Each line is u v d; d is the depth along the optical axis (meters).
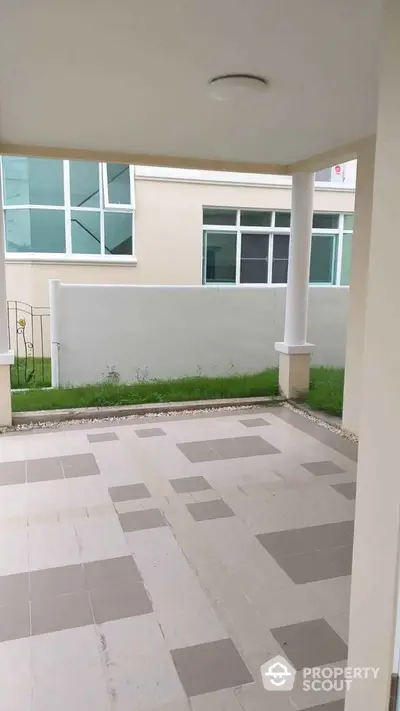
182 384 5.79
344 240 9.30
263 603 2.27
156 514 3.07
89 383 5.86
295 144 4.39
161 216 8.01
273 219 8.80
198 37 2.45
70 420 4.94
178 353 6.16
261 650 1.99
